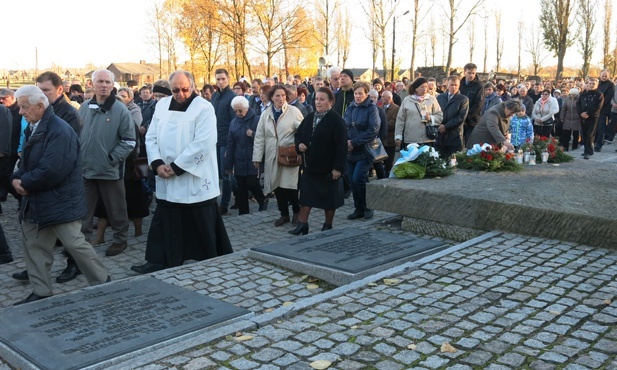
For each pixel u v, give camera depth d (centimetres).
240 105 876
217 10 3139
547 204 646
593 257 554
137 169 742
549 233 621
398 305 440
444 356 352
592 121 1522
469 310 426
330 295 464
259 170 839
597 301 438
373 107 820
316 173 742
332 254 586
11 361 368
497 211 655
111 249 688
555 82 2859
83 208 530
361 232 674
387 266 557
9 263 651
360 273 530
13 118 906
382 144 867
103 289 487
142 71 5944
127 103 924
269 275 560
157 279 521
